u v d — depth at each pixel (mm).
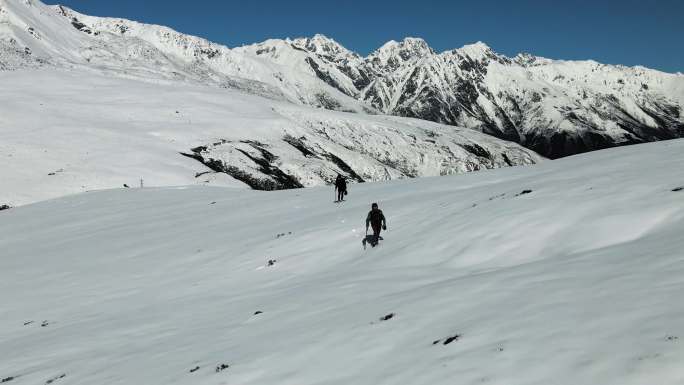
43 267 30734
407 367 9352
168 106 176000
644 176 20094
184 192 53906
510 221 18609
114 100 176500
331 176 148000
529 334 9266
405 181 42438
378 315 12703
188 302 19797
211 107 185250
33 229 43906
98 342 16359
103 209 48562
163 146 131625
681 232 13250
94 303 22188
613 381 7145
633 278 10695
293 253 24094
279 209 37562
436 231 20766
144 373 12500
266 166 139500
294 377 10188
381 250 21203
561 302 10391
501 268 15055
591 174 24234
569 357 8078
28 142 116500
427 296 13359
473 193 27016
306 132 179125
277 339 12781
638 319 8664
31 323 20578
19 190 92188
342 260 21625
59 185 96750
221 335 14422
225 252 27266
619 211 16391
